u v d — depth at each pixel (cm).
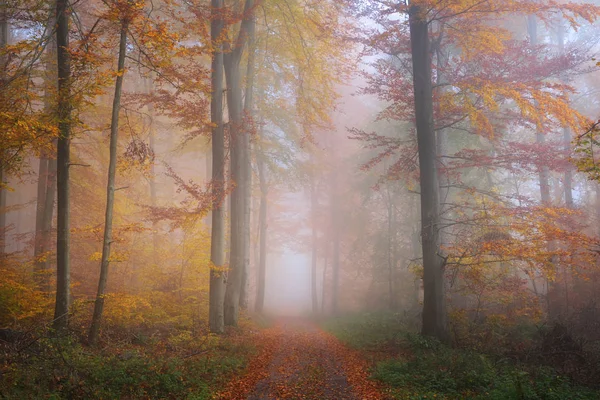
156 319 1378
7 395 619
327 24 1540
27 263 1409
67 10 1052
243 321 1728
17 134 927
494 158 1445
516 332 1304
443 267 1263
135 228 1302
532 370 877
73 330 1014
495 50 1292
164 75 1184
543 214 1338
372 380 876
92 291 1580
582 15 1173
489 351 1085
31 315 1076
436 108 1462
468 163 1526
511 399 676
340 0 1372
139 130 1489
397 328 1605
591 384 804
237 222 1634
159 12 1672
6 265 1312
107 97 1898
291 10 1684
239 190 1642
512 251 1227
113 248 1702
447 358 964
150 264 1720
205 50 1227
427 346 1124
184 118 1362
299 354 1237
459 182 1614
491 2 1192
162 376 776
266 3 1644
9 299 1102
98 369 771
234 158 1633
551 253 1212
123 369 783
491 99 1215
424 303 1262
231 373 921
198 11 1266
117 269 1716
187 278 1658
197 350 1092
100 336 1075
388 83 1527
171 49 1048
